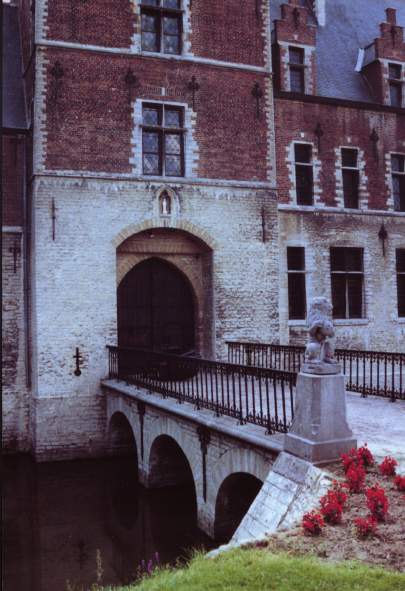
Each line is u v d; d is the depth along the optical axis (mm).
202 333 16031
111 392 13844
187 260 16031
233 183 15656
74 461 14016
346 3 21844
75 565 8625
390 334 17703
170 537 9594
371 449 6668
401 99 18906
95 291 14352
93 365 14281
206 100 15586
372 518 4871
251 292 15695
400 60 18953
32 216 14406
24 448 14844
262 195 15984
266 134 16172
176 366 10352
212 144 15562
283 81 17156
